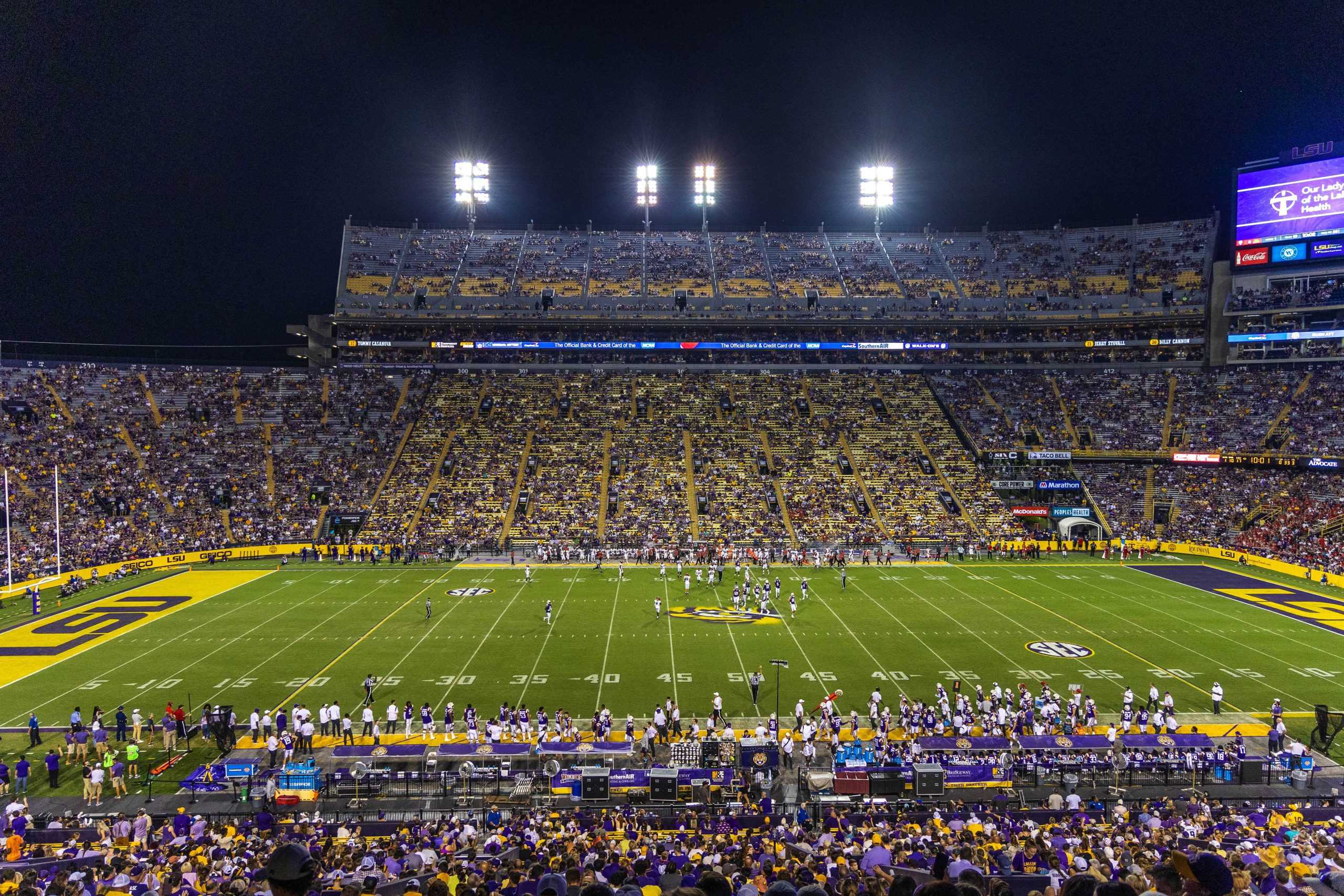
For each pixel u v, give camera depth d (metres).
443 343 80.06
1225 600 45.34
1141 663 33.97
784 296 82.50
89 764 24.42
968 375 80.69
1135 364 78.88
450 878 12.14
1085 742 24.86
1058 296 81.44
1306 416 66.19
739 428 72.81
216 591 48.34
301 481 64.50
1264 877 9.71
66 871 12.11
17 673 32.97
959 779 24.16
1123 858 14.39
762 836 17.45
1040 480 66.12
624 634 38.53
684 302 81.44
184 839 17.86
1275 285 69.69
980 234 91.75
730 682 31.73
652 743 25.50
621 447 69.88
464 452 68.62
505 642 37.25
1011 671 33.03
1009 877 12.48
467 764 23.92
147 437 64.75
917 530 61.59
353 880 10.35
